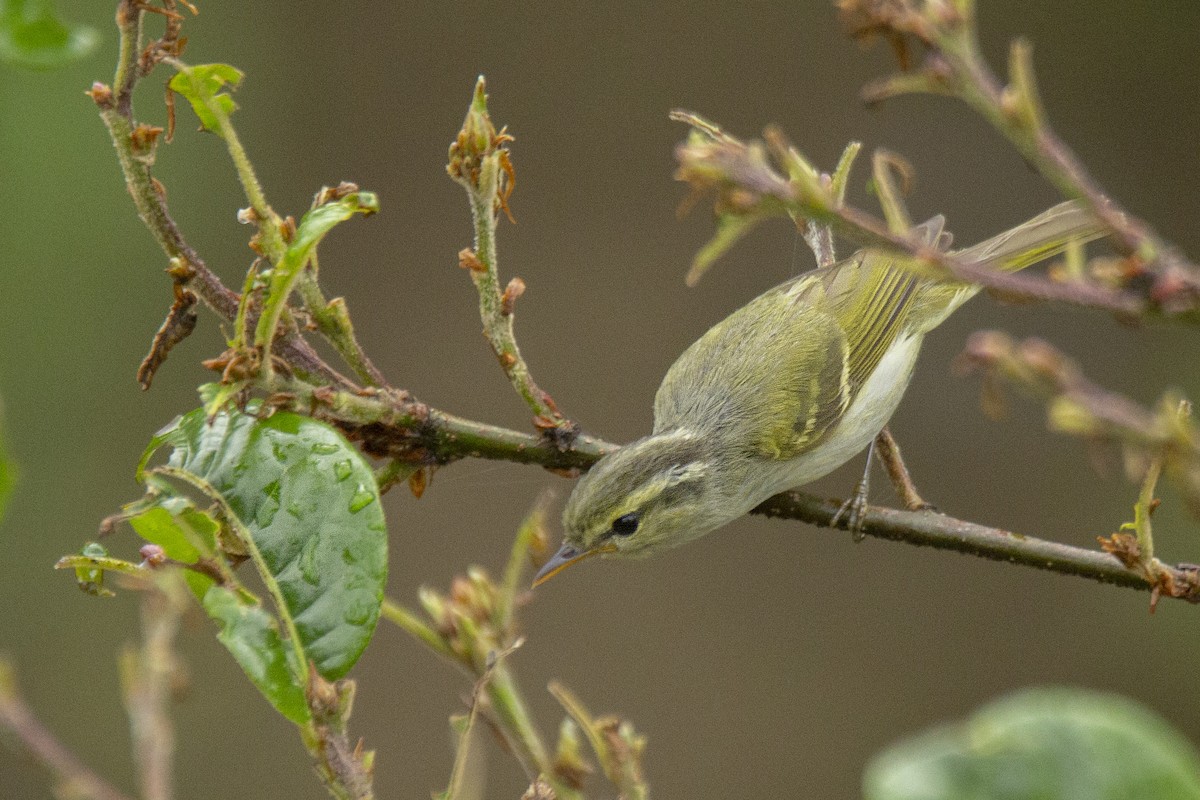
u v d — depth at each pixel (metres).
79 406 13.68
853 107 17.39
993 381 2.80
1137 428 2.66
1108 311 2.88
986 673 14.78
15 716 3.36
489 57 17.61
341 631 4.57
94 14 12.98
